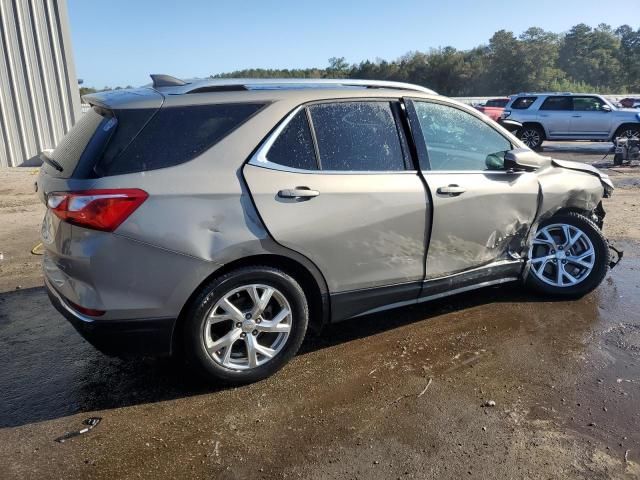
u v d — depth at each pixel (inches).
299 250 127.7
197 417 118.6
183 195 114.9
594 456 106.0
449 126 155.8
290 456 106.2
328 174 131.7
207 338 122.3
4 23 470.0
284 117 128.5
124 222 109.9
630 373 136.3
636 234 267.3
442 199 147.0
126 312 113.7
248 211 120.6
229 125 123.2
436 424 116.0
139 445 109.4
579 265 179.6
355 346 150.6
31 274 210.2
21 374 137.4
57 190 113.1
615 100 1365.7
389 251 141.6
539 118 682.8
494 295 185.9
